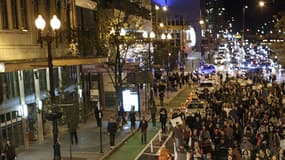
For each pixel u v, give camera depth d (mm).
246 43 155625
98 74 38875
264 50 121562
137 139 29031
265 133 21891
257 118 24984
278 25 51438
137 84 35875
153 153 24906
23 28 26828
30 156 24344
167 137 29328
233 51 124500
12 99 25734
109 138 28500
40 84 29219
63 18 32656
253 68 72750
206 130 21828
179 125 22891
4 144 23953
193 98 37500
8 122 25094
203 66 74875
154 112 33094
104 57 33938
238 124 23922
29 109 27734
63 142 27844
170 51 62906
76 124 23297
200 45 118625
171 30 83500
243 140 20828
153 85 48125
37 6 28422
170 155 20609
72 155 24422
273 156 18703
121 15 41531
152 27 64812
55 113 15320
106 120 35312
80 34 33375
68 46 32688
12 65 22406
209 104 30750
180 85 58625
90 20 38750
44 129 29312
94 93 32844
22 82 26812
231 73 72688
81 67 35719
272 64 76812
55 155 15641
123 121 33875
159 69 59594
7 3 25219
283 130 22344
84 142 27719
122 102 34312
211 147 20547
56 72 31656
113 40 34344
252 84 44875
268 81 52438
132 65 38312
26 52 26734
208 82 49219
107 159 23984
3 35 24422
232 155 18797
